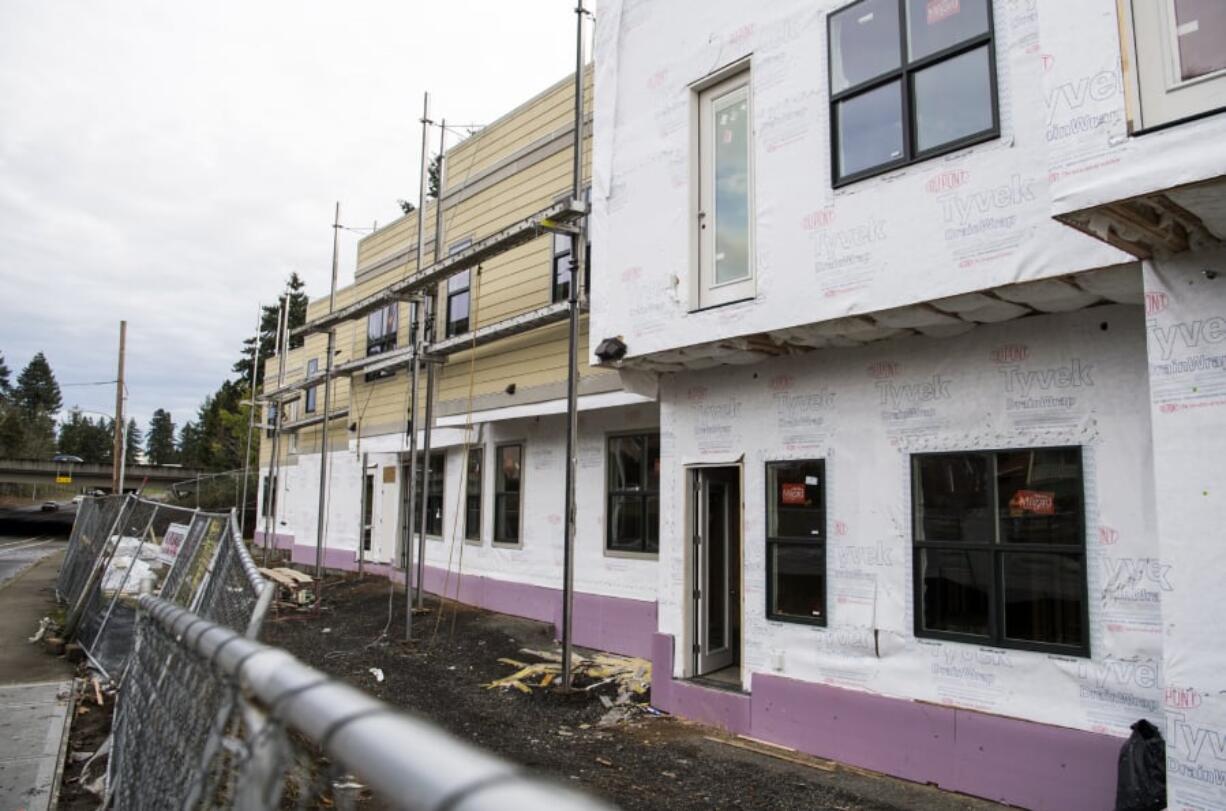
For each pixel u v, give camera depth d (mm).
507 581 12930
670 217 8016
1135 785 4617
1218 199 3943
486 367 13266
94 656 8711
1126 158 4141
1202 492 4219
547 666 9680
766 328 6820
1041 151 5258
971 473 6113
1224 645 4047
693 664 8180
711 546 8727
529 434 12875
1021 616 5715
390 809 941
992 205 5461
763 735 7137
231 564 5383
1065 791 5258
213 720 1944
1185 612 4199
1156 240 4398
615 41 8922
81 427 116625
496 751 6707
